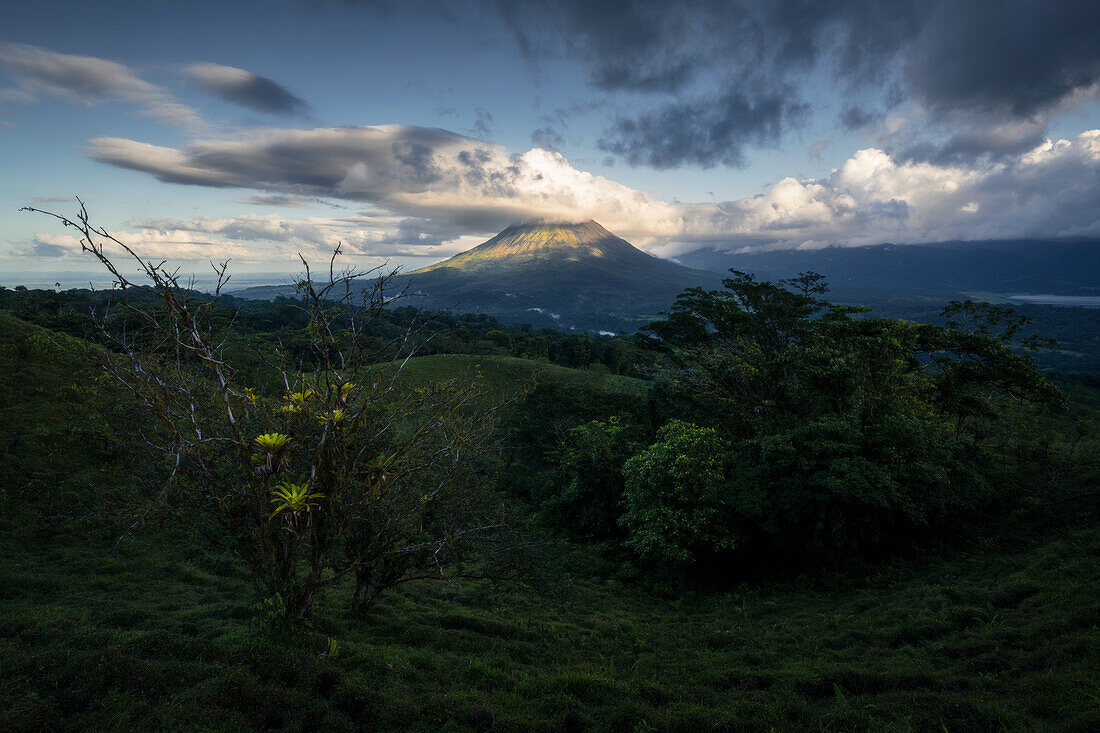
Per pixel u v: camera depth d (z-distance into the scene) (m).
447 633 13.38
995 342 26.80
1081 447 26.11
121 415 8.20
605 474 30.34
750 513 21.91
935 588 17.12
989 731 8.53
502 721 8.14
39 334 25.44
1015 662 11.13
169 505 8.12
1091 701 8.70
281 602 8.77
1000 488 23.94
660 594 22.83
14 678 7.00
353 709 7.81
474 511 13.13
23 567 14.76
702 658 13.66
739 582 22.91
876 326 28.66
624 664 13.35
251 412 8.52
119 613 11.59
